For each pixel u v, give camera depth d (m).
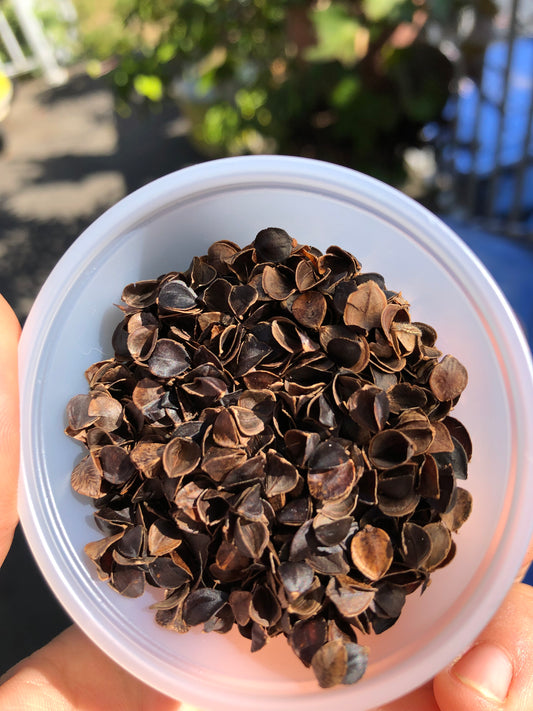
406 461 0.09
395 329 0.10
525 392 0.10
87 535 0.11
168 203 0.10
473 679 0.11
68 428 0.10
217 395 0.10
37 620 0.22
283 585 0.09
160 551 0.10
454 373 0.10
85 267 0.10
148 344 0.10
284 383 0.10
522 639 0.11
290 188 0.10
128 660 0.10
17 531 0.24
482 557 0.10
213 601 0.10
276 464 0.10
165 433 0.10
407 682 0.09
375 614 0.10
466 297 0.10
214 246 0.11
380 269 0.11
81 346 0.11
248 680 0.10
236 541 0.09
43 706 0.11
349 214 0.11
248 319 0.10
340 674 0.09
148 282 0.11
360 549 0.10
